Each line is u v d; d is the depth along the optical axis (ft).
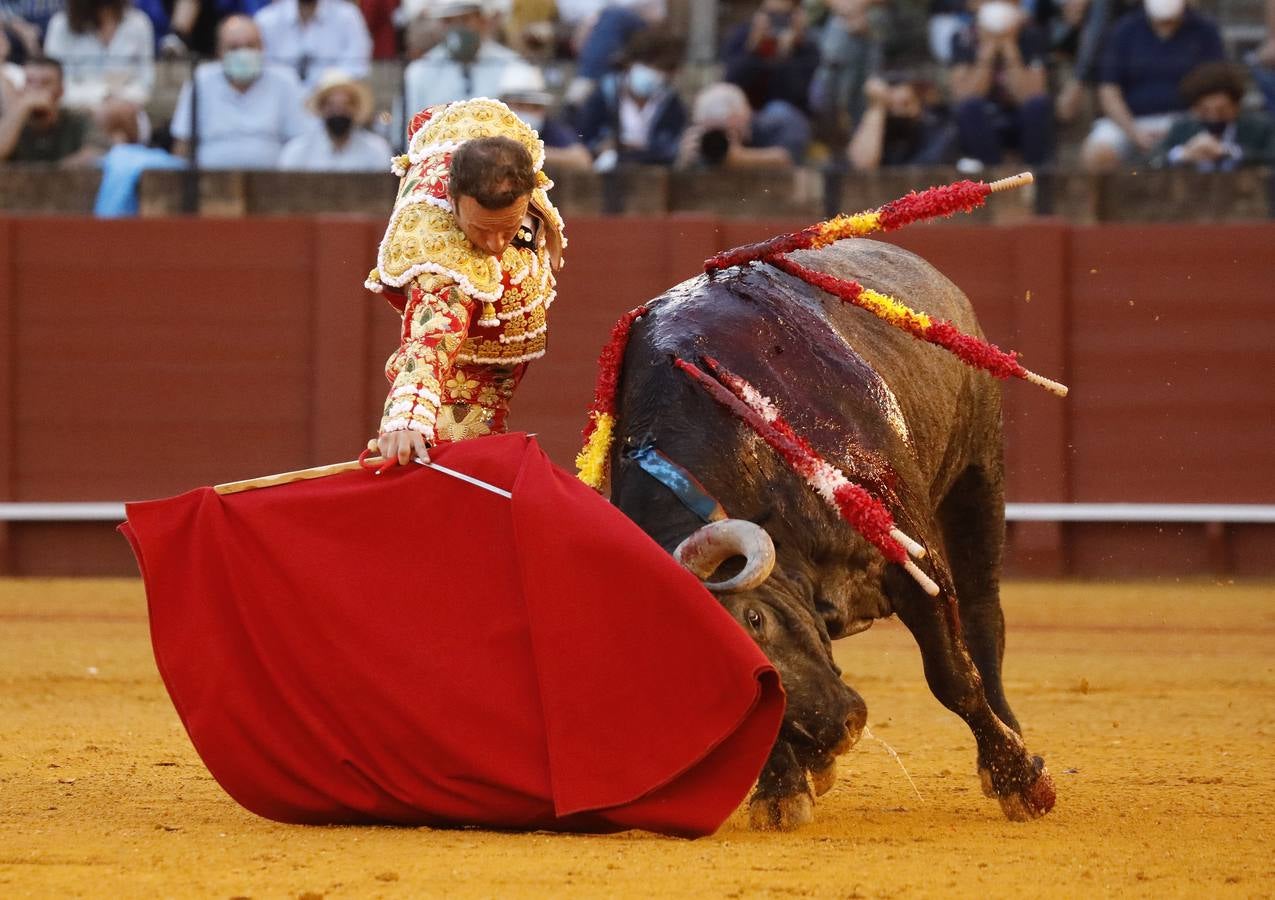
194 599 32.40
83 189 101.40
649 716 30.45
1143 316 95.66
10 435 97.14
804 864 29.60
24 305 97.09
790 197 97.86
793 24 103.96
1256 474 95.30
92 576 98.43
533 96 97.96
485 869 28.66
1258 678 64.03
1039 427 95.91
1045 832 34.53
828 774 33.83
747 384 33.58
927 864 30.19
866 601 34.22
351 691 31.76
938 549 35.94
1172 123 100.99
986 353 36.14
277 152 101.40
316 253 96.73
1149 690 61.21
